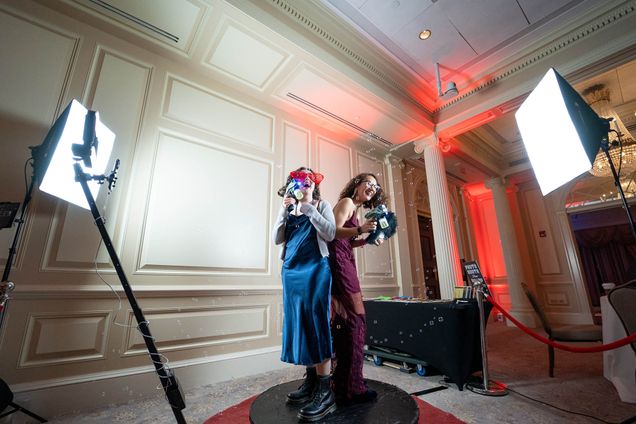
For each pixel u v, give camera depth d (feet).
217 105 9.89
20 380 5.57
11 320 5.70
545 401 5.93
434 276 17.85
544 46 10.72
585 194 21.04
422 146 14.30
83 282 6.53
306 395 4.49
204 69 9.57
